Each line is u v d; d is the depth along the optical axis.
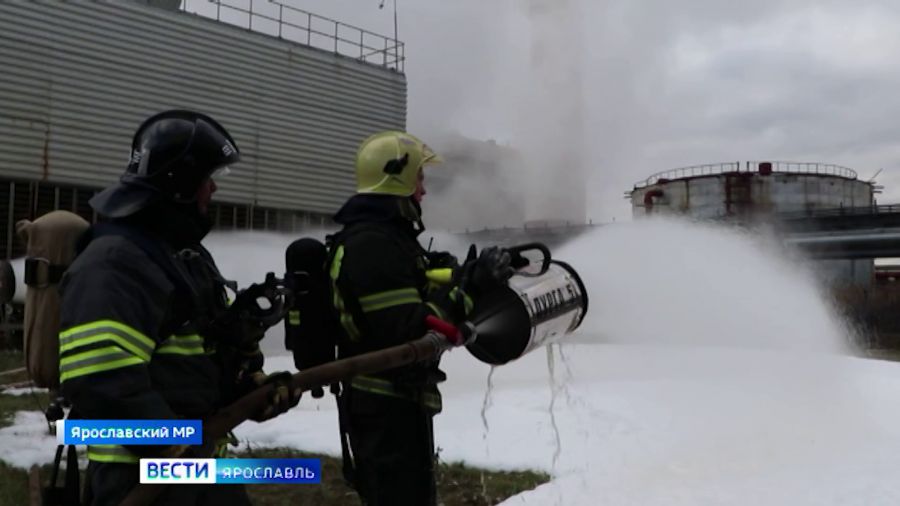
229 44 17.02
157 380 2.04
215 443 2.26
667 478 4.80
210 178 2.26
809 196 36.59
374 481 2.74
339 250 2.76
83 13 14.88
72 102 14.69
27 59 14.16
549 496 4.45
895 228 23.59
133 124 15.48
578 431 5.93
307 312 2.90
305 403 7.36
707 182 37.00
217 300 2.28
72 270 1.95
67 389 1.85
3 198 13.95
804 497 4.41
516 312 2.83
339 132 18.97
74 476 2.23
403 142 2.86
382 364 2.27
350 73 19.28
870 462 5.12
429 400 2.79
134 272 1.96
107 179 15.09
